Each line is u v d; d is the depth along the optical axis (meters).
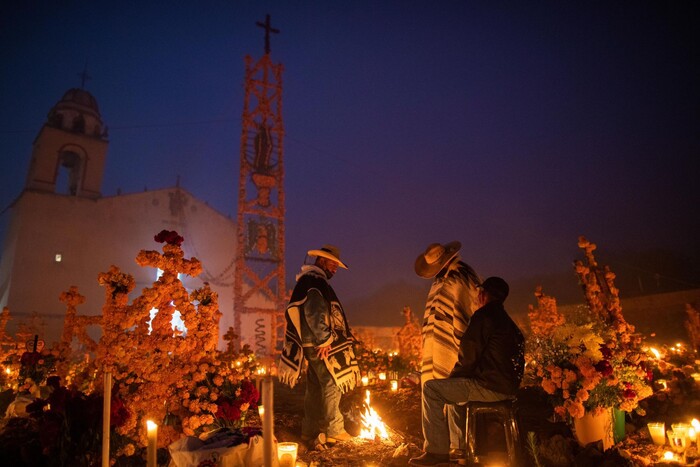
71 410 4.23
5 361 7.84
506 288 4.98
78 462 4.12
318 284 5.95
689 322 13.56
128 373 5.16
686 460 5.01
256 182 27.66
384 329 26.59
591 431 5.21
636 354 6.32
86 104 39.84
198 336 5.37
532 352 6.11
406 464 5.14
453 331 5.32
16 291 33.44
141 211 39.16
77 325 6.33
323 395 5.86
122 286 5.18
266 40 29.66
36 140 38.38
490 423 4.99
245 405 5.32
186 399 5.11
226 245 41.62
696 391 6.82
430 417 4.77
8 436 4.55
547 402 6.61
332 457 5.42
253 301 39.66
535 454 4.58
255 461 4.45
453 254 5.56
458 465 4.68
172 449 4.40
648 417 6.38
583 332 5.49
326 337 5.69
